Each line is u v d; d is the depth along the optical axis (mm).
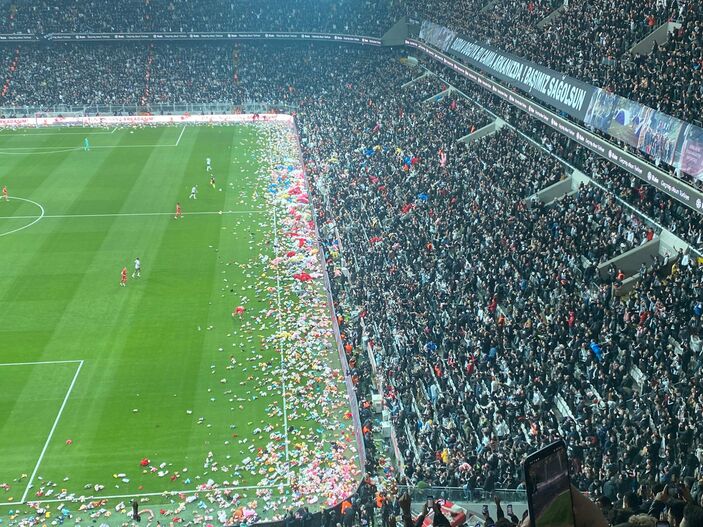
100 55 129375
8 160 95562
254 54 130875
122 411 43156
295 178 86188
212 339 50906
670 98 46875
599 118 51562
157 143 104875
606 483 27281
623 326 40031
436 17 100688
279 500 35656
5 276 60781
